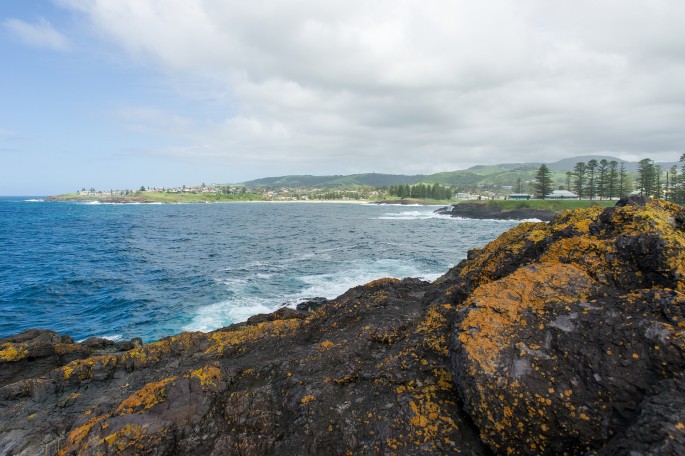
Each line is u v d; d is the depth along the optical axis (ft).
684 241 22.26
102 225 319.68
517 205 415.03
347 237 217.77
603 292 21.93
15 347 45.01
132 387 36.24
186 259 148.56
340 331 36.09
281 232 254.68
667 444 13.65
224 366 30.81
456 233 241.76
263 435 23.86
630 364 17.39
